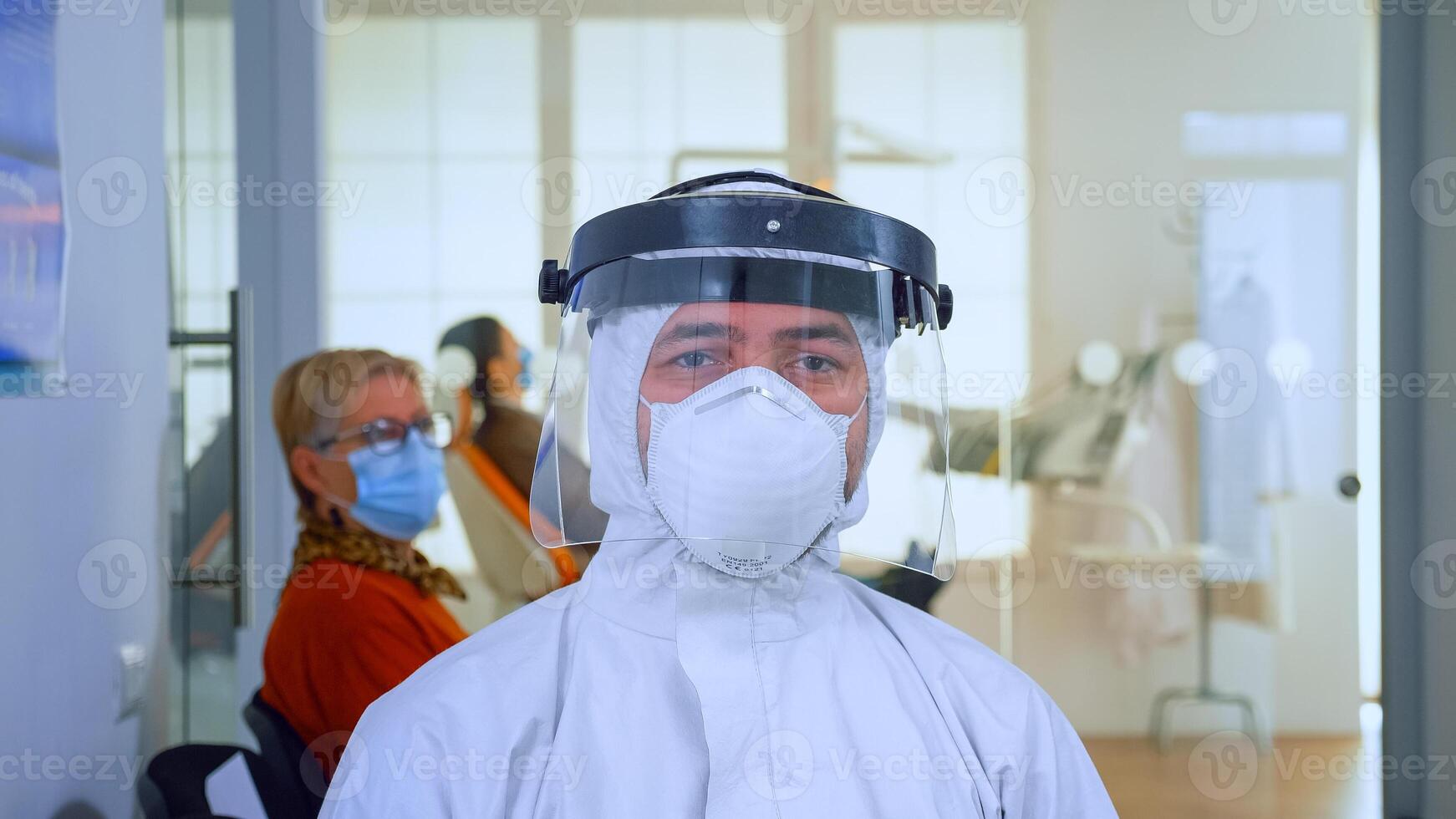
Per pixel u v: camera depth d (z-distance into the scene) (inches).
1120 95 128.8
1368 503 127.9
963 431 129.6
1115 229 129.4
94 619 44.0
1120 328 129.7
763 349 33.6
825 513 34.2
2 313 35.5
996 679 35.8
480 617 97.7
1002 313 129.9
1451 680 91.4
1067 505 129.3
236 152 83.9
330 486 60.7
